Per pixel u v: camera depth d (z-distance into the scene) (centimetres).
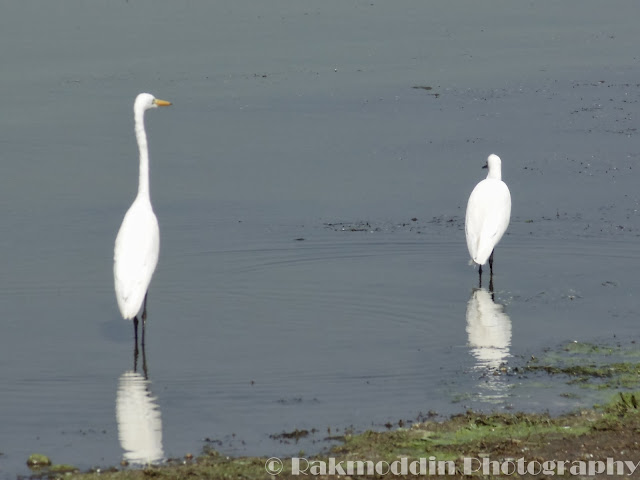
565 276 1691
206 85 3234
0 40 3906
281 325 1494
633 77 3241
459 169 2333
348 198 2139
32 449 1078
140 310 1572
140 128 1560
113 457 1052
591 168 2308
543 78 3253
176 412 1180
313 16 4384
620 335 1412
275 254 1823
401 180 2259
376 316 1525
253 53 3691
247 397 1223
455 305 1567
